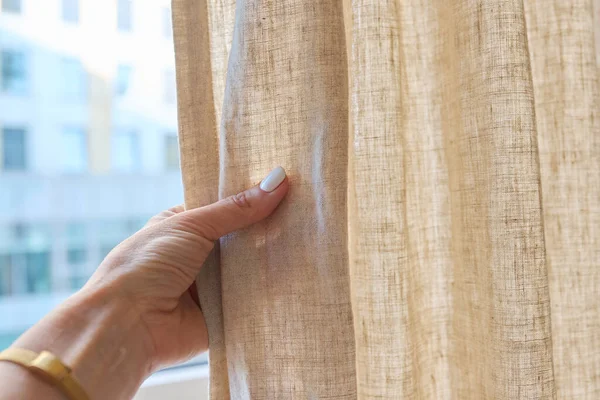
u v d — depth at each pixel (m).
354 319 0.58
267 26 0.55
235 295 0.56
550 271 0.67
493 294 0.57
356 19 0.56
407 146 0.64
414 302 0.62
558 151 0.67
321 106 0.53
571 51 0.66
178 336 0.60
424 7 0.66
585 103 0.67
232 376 0.56
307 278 0.54
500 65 0.56
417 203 0.65
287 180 0.54
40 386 0.48
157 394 0.79
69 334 0.51
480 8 0.57
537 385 0.55
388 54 0.55
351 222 0.59
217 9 0.62
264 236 0.56
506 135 0.56
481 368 0.60
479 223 0.59
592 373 0.67
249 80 0.55
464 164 0.61
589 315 0.67
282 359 0.54
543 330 0.56
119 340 0.53
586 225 0.67
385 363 0.55
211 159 0.60
